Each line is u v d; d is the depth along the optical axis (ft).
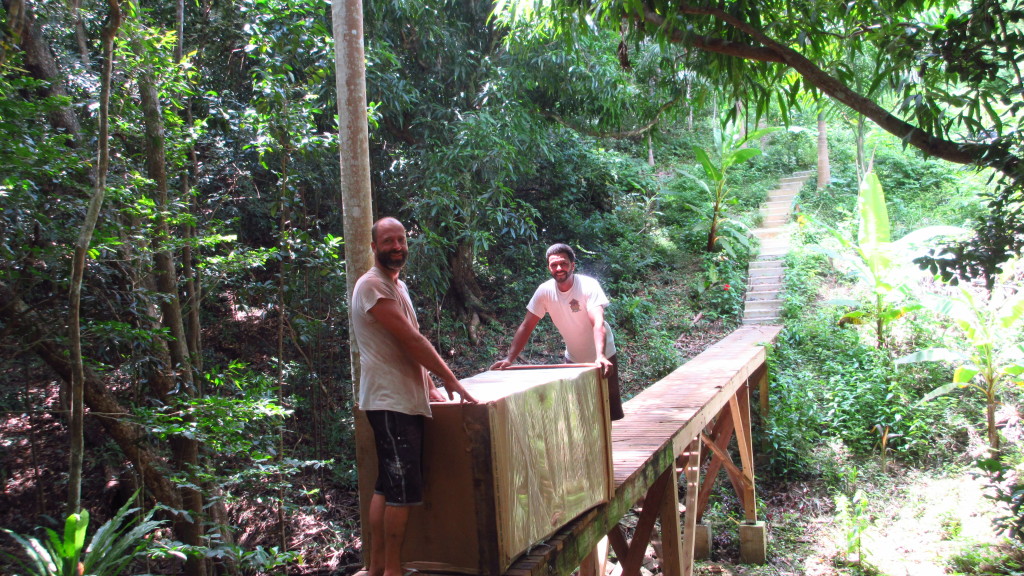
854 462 28.09
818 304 37.99
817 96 16.22
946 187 47.65
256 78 20.30
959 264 12.13
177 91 17.48
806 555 22.48
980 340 26.45
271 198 28.53
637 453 12.95
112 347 17.56
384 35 29.14
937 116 12.41
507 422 7.74
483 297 39.50
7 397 21.34
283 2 20.13
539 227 43.57
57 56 18.83
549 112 34.91
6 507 22.00
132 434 15.98
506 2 20.48
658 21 14.48
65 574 9.45
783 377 30.83
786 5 14.67
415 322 7.96
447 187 29.43
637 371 34.27
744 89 15.65
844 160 55.62
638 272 42.91
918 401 28.66
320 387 28.07
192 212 21.70
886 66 13.07
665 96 25.13
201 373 17.70
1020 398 28.09
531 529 8.07
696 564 22.16
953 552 20.83
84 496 23.26
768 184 52.75
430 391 8.25
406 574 7.82
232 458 20.48
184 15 23.68
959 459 26.66
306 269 24.39
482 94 30.94
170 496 16.38
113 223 14.76
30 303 15.47
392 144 32.89
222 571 19.52
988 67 11.69
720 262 42.50
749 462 22.72
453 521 7.66
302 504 24.94
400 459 7.41
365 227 11.73
